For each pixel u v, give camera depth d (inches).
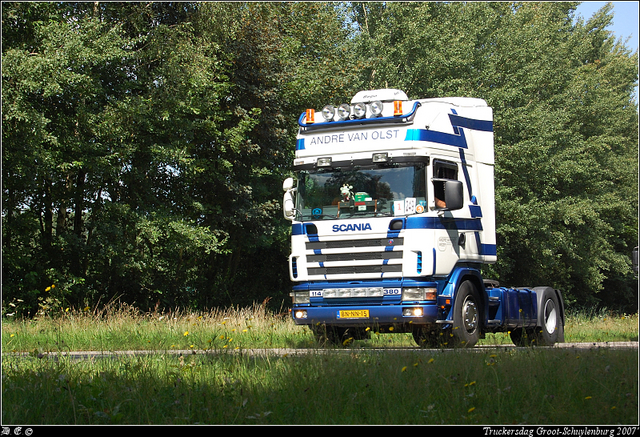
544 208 1318.9
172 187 991.0
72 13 855.7
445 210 458.6
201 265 1137.4
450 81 1315.2
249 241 1062.4
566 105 1582.2
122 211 866.8
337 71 1165.7
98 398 235.5
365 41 1354.6
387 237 443.8
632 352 323.6
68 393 239.0
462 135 494.6
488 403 229.1
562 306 595.8
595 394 241.0
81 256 912.3
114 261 902.4
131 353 385.4
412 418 212.1
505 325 518.3
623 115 1861.5
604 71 1983.3
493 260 513.7
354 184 458.9
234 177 1029.8
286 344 483.8
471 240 486.6
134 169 888.3
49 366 295.0
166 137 913.5
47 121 728.3
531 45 1470.2
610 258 1668.3
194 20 924.0
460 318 459.8
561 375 265.7
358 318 444.8
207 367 296.0
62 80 731.4
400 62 1354.6
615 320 908.0
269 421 211.3
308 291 460.4
